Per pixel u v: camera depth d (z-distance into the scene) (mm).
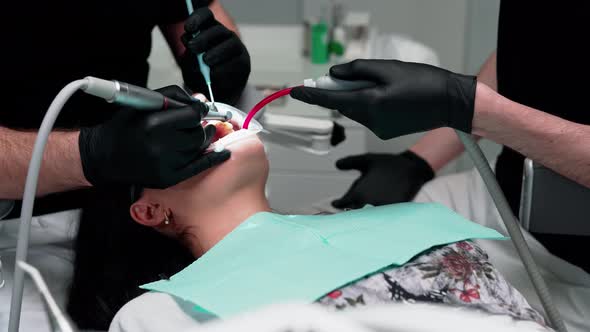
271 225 1134
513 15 1316
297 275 967
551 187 1085
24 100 1381
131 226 1310
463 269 1021
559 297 1285
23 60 1346
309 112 2312
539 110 1192
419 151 1562
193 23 1338
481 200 1541
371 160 1524
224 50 1369
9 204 1291
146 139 999
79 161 1109
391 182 1462
